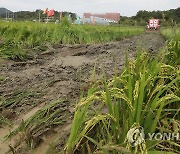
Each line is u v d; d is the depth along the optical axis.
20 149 3.44
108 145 2.49
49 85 5.89
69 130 3.83
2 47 9.73
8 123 4.20
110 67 8.34
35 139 3.55
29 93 5.24
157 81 3.45
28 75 6.98
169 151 2.77
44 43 13.37
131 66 3.38
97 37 20.03
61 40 15.77
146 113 2.94
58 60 9.80
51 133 3.82
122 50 13.40
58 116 4.24
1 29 13.65
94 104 4.23
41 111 4.26
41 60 9.63
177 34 4.35
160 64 3.19
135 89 2.73
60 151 3.27
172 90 3.52
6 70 7.66
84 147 3.10
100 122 3.25
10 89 5.62
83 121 2.98
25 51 10.32
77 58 10.45
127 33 32.44
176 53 4.01
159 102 2.76
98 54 11.91
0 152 3.46
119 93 2.89
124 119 2.83
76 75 7.06
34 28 14.55
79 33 17.45
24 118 4.38
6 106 4.73
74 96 5.21
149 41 21.67
